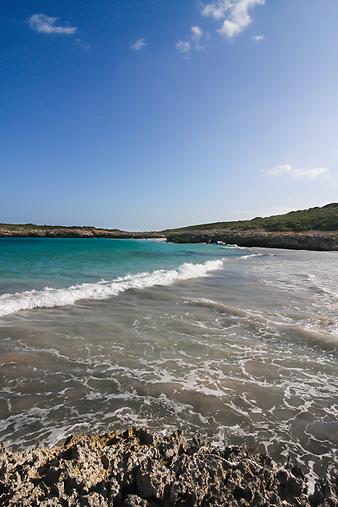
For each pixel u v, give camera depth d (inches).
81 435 209.8
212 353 388.5
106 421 247.1
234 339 437.7
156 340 423.5
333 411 274.2
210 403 279.0
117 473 164.2
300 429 247.4
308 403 285.3
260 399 289.0
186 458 175.2
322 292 780.6
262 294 751.1
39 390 287.6
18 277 843.4
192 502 152.7
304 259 1824.6
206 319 525.3
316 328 493.4
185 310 576.7
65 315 517.3
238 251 2532.0
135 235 5777.6
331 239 2790.4
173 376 326.0
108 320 499.8
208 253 2217.0
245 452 194.1
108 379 313.3
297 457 216.7
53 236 4832.7
